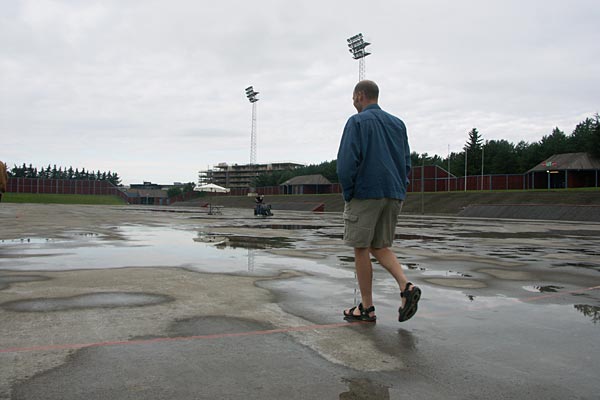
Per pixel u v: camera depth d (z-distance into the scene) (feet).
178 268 19.45
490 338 10.16
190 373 7.87
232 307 12.65
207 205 234.38
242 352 8.98
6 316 11.25
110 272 18.08
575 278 18.44
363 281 11.59
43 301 12.92
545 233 50.47
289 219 81.25
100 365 8.14
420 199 169.17
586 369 8.37
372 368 8.28
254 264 20.97
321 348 9.32
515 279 18.03
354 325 11.06
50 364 8.14
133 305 12.67
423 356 8.95
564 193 130.82
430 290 15.60
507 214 113.50
